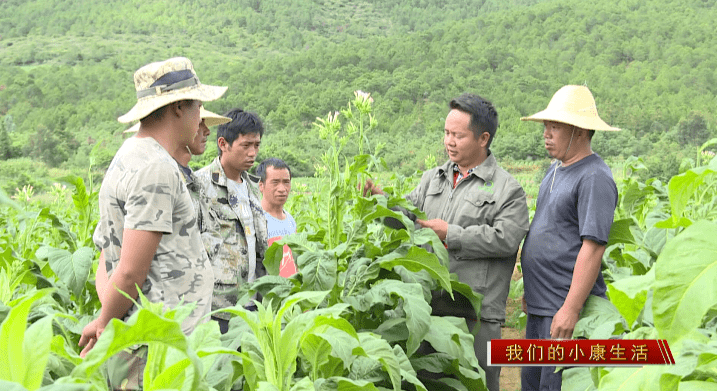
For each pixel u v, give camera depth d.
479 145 3.43
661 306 1.00
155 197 2.09
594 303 3.10
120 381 1.72
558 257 3.20
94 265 3.67
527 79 181.25
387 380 2.38
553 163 3.55
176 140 2.37
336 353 1.91
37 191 39.94
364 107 3.33
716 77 177.12
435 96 169.12
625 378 1.45
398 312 3.00
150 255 2.09
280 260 3.07
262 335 1.57
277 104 169.38
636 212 4.67
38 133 113.38
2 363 1.07
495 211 3.33
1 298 2.63
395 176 4.49
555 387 3.11
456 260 3.38
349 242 2.98
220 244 3.36
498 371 3.41
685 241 1.02
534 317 3.37
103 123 151.50
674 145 116.38
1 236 5.26
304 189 9.14
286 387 1.59
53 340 1.39
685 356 1.40
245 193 3.64
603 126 3.11
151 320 0.99
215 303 3.31
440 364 2.82
